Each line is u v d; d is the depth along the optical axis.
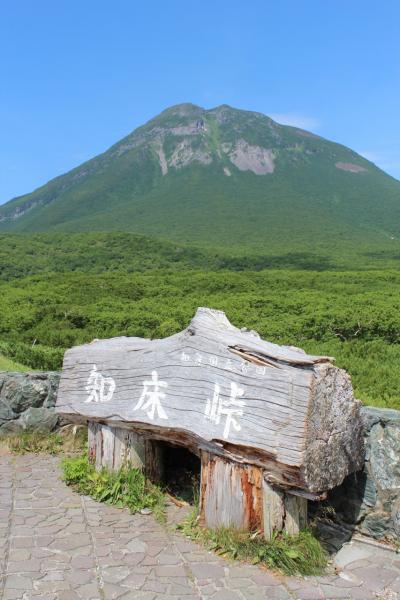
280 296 29.31
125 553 4.64
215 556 4.65
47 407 7.70
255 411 4.70
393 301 24.50
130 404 5.63
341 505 5.36
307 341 18.16
